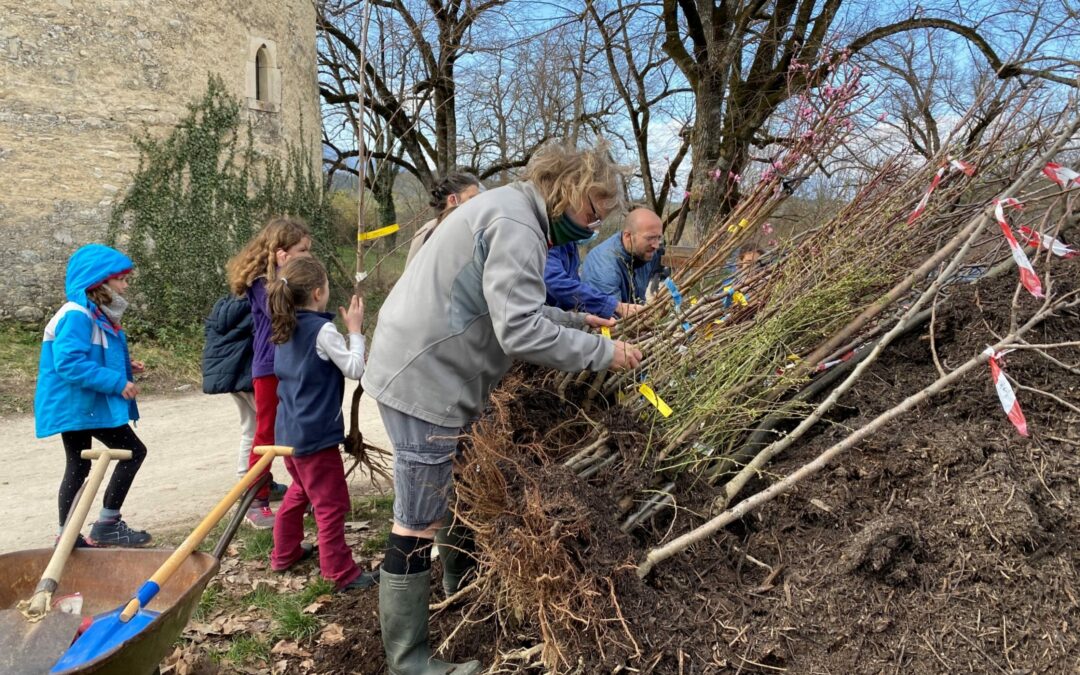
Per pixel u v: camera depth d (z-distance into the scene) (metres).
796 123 3.38
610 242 3.77
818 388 3.32
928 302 3.50
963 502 2.57
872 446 2.87
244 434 4.42
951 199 3.55
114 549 2.30
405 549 2.39
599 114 16.59
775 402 3.25
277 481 5.02
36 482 5.59
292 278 3.24
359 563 3.66
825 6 10.27
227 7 12.04
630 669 2.17
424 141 19.03
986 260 3.74
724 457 2.96
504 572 2.21
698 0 11.29
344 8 16.55
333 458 3.27
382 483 4.93
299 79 13.84
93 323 3.70
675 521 2.70
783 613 2.37
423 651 2.48
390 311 2.38
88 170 10.58
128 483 3.95
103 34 10.60
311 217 13.83
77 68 10.42
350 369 3.15
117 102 10.79
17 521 4.72
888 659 2.23
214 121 11.89
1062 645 2.21
